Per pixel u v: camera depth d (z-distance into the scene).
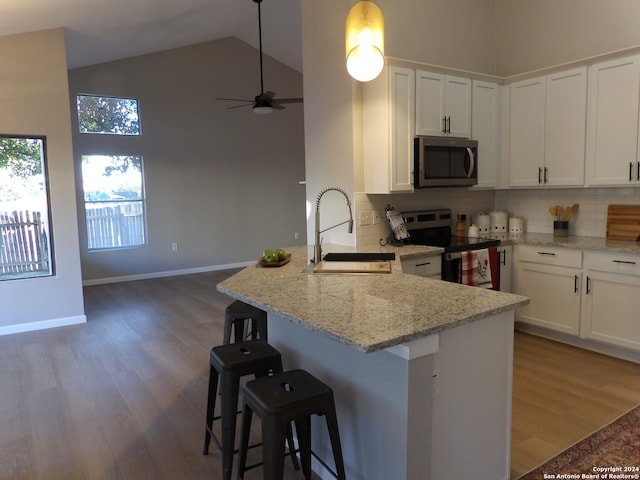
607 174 3.69
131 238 7.32
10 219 4.71
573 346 3.91
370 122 3.73
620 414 2.78
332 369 2.12
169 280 7.27
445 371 1.85
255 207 8.41
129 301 5.96
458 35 4.46
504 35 4.70
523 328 4.32
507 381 2.09
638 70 3.46
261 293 2.24
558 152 4.00
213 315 5.25
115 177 7.11
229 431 2.12
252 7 6.13
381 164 3.67
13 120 4.57
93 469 2.39
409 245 3.87
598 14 3.99
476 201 4.80
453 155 3.96
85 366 3.78
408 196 4.22
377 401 1.84
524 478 2.20
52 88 4.74
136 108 7.21
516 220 4.55
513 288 4.24
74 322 5.00
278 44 7.77
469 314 1.81
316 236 3.12
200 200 7.84
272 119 8.46
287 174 8.72
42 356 4.02
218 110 7.89
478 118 4.18
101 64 6.80
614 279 3.50
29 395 3.26
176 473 2.35
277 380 1.89
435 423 1.84
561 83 3.94
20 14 3.99
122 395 3.24
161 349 4.16
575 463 2.31
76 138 6.73
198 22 6.14
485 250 3.94
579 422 2.70
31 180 4.77
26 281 4.76
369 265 2.91
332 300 2.07
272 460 1.70
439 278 3.73
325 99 4.01
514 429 2.63
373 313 1.85
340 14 3.76
